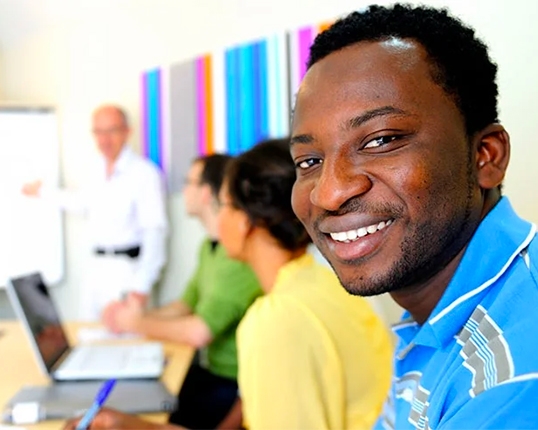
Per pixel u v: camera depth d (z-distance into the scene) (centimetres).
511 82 94
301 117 60
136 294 222
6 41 332
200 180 197
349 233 57
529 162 94
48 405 126
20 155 319
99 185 306
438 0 92
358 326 96
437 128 55
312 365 90
